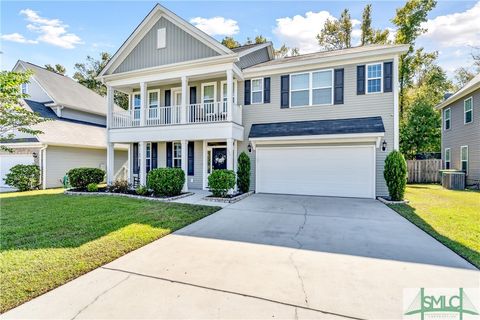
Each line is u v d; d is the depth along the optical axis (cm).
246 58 1261
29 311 264
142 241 477
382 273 354
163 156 1370
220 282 328
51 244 453
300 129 1050
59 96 1781
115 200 930
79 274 345
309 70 1101
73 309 268
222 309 270
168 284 322
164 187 995
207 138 1077
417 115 1914
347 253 429
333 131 980
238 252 434
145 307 273
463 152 1471
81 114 1925
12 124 1091
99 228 556
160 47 1191
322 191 1051
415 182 1670
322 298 292
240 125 1155
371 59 1009
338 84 1058
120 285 319
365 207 816
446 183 1346
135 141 1197
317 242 486
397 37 2155
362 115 1026
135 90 1435
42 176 1366
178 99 1356
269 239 505
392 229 569
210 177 976
